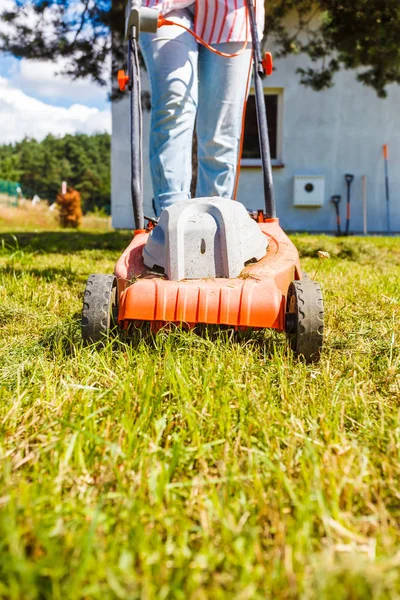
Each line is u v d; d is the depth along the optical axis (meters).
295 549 1.17
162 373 2.14
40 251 6.61
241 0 3.28
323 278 4.53
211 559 1.14
